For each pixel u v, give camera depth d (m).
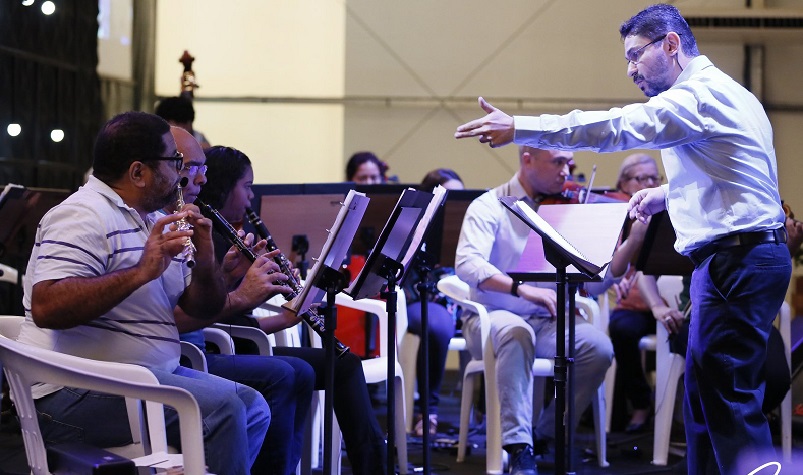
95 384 2.57
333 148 9.23
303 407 3.57
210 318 3.25
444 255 5.47
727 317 3.31
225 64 9.26
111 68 8.55
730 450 3.32
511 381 4.37
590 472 4.64
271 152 9.26
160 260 2.71
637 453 5.09
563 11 9.08
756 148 3.33
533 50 9.11
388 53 9.22
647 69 3.50
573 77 9.06
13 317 3.08
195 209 3.13
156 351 2.99
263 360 3.48
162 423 2.80
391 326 3.40
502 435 4.35
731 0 8.84
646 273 4.33
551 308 4.55
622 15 9.02
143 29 8.85
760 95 8.73
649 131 3.20
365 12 9.22
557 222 3.79
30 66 7.31
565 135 3.17
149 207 3.04
